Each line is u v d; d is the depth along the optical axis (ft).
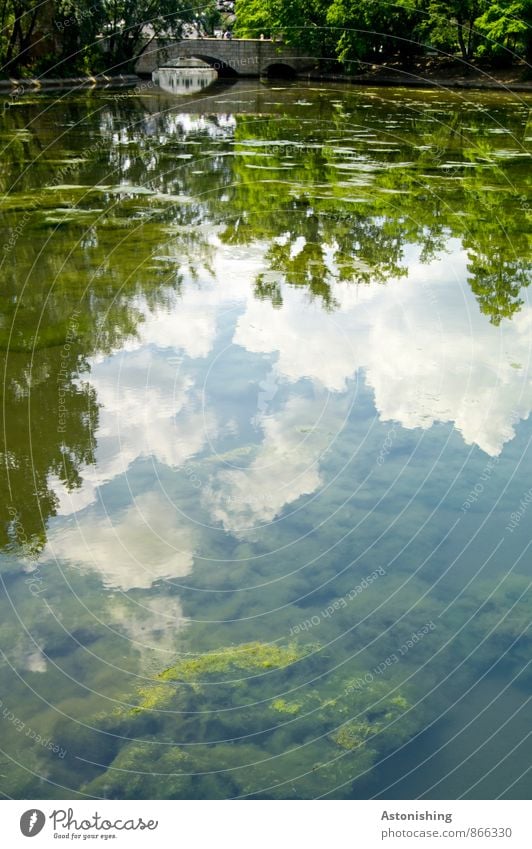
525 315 28.73
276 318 28.76
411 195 47.37
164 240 37.91
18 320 27.94
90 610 14.46
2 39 103.76
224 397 22.81
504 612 14.35
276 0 134.41
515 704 12.43
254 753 11.59
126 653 13.46
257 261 35.17
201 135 70.85
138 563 15.79
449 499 17.76
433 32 119.55
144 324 28.07
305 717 12.21
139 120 81.35
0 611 14.35
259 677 13.00
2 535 16.57
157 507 17.65
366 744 11.72
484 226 41.09
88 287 31.40
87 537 16.58
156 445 20.18
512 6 108.58
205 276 33.09
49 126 76.13
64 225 39.88
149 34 139.64
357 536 16.61
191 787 11.04
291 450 19.89
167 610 14.55
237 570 15.65
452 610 14.51
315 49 136.46
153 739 11.82
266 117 84.02
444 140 69.77
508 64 120.37
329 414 21.70
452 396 22.53
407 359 25.12
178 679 12.93
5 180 50.75
